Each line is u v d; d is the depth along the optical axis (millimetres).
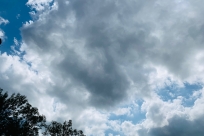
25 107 20188
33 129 20125
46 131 23328
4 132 17656
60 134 23500
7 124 17891
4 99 18844
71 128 24453
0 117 18109
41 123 21406
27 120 20094
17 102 19688
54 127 23672
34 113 20781
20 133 18391
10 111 19047
